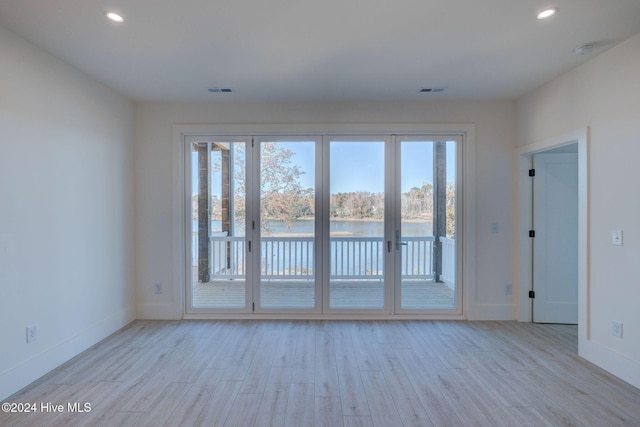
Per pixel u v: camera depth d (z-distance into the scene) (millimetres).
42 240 2533
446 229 3824
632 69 2385
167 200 3779
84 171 2988
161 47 2518
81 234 2949
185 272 3844
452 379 2486
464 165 3777
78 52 2580
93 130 3105
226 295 3861
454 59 2727
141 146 3762
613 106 2531
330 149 3814
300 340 3217
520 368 2656
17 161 2326
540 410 2105
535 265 3662
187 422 1985
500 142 3732
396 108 3744
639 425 1960
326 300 3820
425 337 3291
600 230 2662
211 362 2758
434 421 1999
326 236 3828
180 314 3799
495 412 2086
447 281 3838
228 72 2967
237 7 2014
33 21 2146
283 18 2139
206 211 3869
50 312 2605
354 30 2287
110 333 3348
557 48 2539
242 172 3836
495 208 3746
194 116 3775
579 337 2871
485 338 3260
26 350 2391
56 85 2670
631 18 2137
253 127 3746
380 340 3215
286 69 2910
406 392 2311
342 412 2086
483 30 2289
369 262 3840
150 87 3322
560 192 3631
